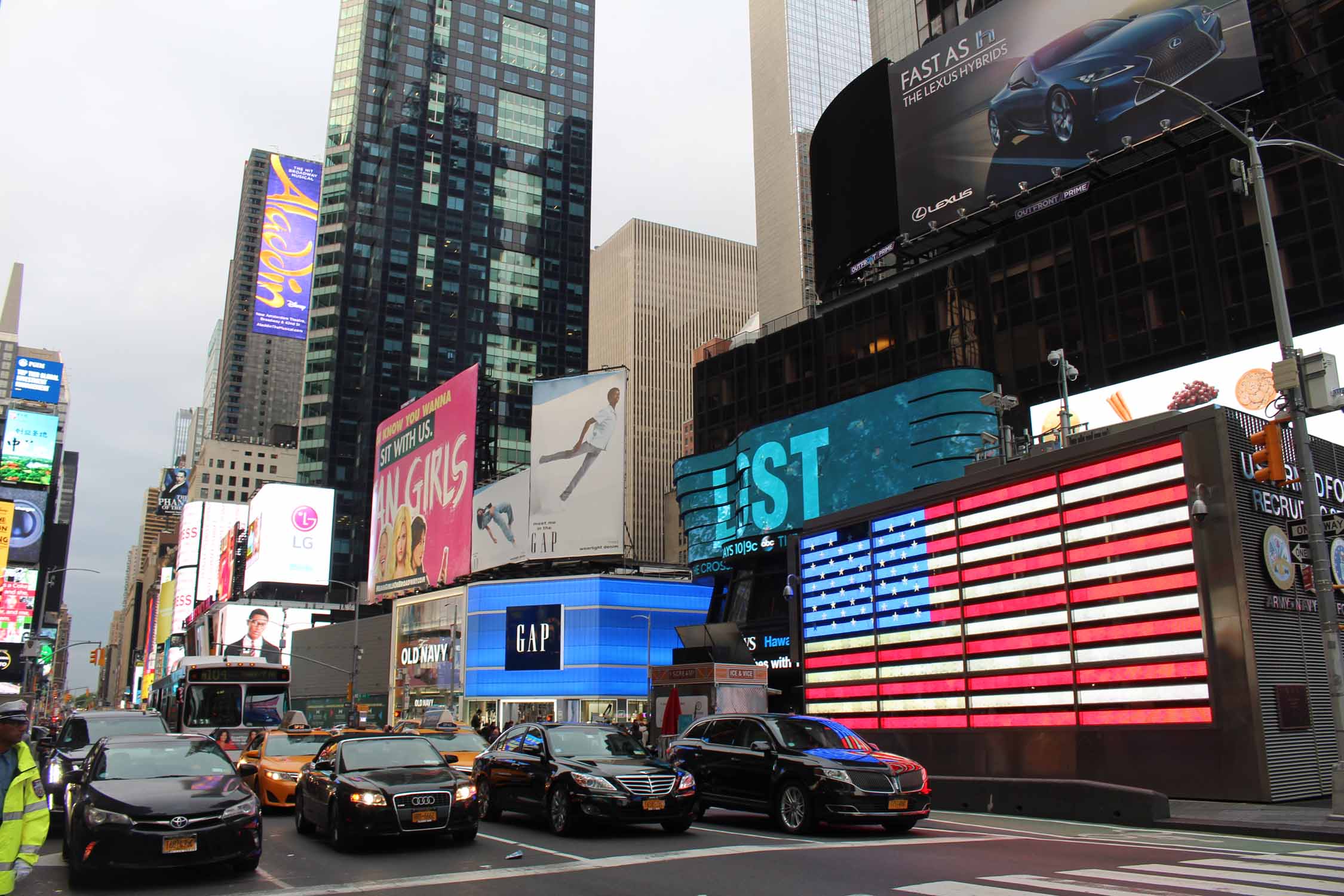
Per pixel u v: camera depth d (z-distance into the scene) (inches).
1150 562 811.4
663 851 523.2
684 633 1198.9
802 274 6407.5
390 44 6476.4
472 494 3019.2
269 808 793.6
